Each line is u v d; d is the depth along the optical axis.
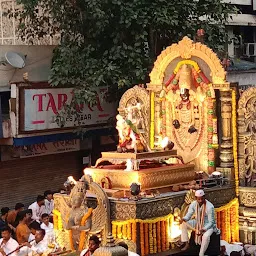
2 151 19.88
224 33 21.22
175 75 16.45
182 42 16.25
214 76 15.83
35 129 19.22
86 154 22.61
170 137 16.72
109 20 19.50
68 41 20.03
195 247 14.17
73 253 13.92
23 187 20.94
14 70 19.70
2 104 20.11
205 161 16.12
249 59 28.88
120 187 14.57
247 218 15.73
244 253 15.17
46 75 20.58
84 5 19.58
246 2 27.70
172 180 15.02
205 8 20.53
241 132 15.99
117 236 13.75
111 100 20.61
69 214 14.20
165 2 19.41
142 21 19.00
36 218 17.97
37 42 21.16
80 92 18.92
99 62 19.25
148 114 17.02
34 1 19.47
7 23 21.02
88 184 14.09
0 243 15.15
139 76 19.08
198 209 14.15
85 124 20.61
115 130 21.52
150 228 13.84
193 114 16.28
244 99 15.91
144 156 14.77
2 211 17.77
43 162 21.41
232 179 15.88
